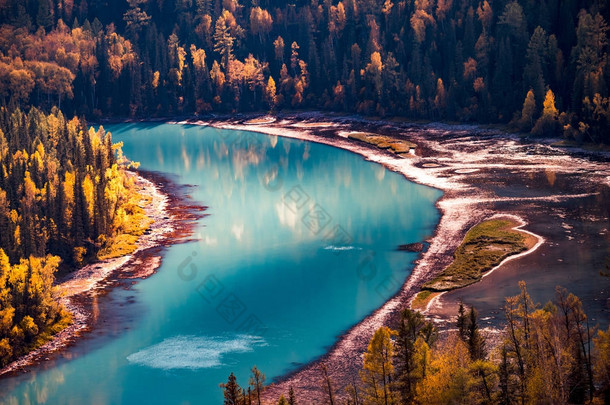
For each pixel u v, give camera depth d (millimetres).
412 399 74812
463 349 77062
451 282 120438
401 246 143000
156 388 92125
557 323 78812
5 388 94188
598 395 74812
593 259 124562
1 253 113750
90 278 133625
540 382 71312
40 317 109188
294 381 92438
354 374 93062
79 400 90062
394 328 105562
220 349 102688
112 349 104188
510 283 117625
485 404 72125
